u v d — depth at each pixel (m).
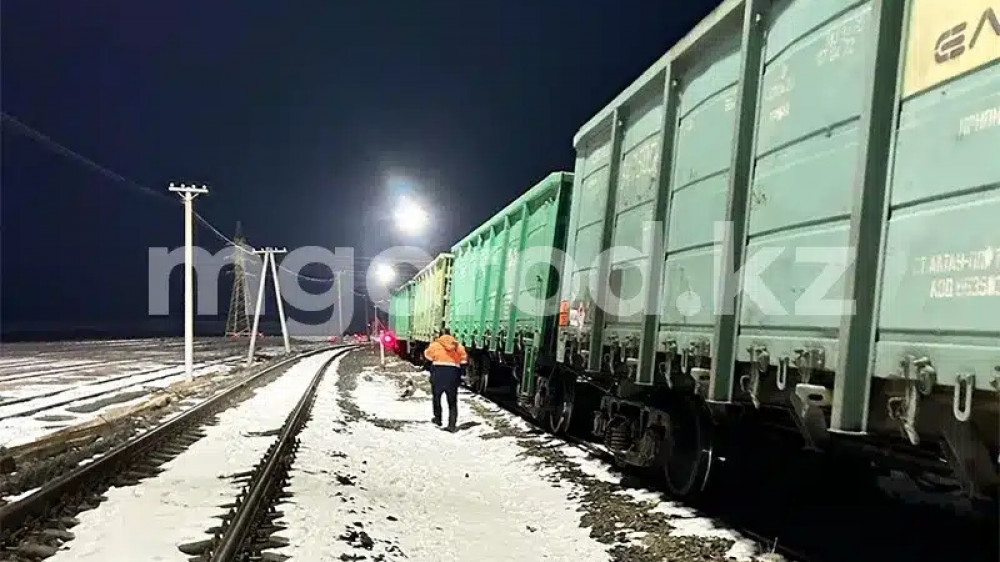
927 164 4.08
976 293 3.65
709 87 6.95
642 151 8.54
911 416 4.01
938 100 4.06
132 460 9.59
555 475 10.10
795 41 5.52
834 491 8.23
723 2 6.55
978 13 3.84
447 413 17.69
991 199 3.64
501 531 7.60
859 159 4.45
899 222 4.25
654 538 7.05
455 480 10.09
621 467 9.60
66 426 13.80
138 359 37.94
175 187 24.70
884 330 4.28
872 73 4.43
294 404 18.06
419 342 35.59
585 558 6.70
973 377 3.59
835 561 6.30
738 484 7.98
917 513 7.55
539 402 13.57
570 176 13.23
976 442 3.95
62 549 5.96
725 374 5.94
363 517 7.48
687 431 8.04
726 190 6.34
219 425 14.00
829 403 4.62
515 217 17.09
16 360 34.72
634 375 7.89
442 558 6.55
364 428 14.46
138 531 6.49
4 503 7.32
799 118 5.34
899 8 4.46
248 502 6.98
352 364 36.38
